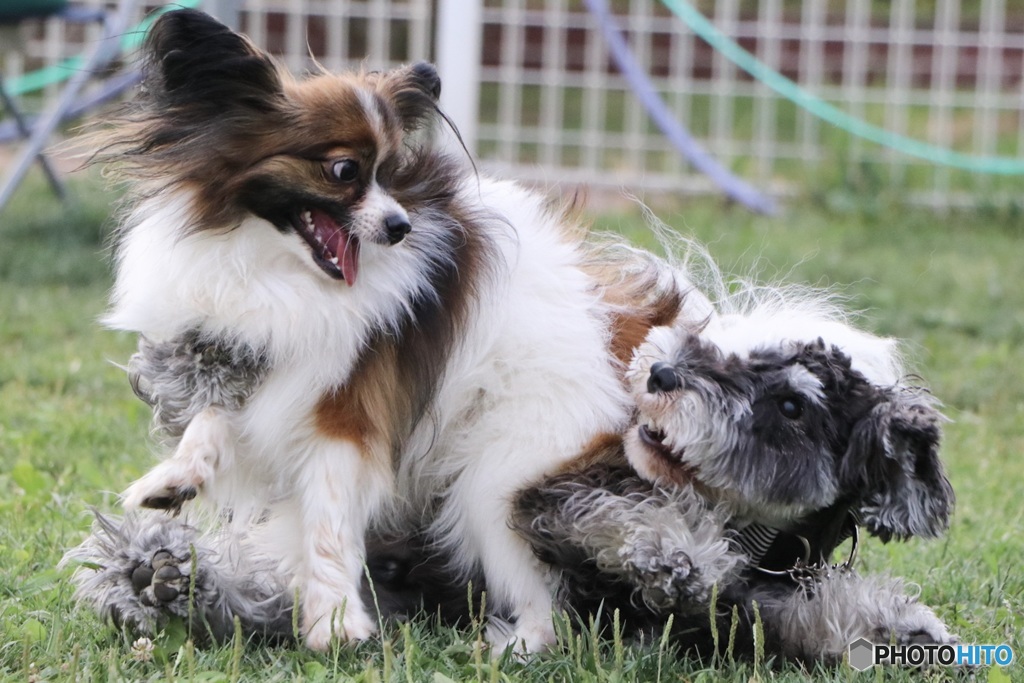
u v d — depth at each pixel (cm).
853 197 2056
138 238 619
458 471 637
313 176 588
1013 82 2444
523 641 587
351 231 589
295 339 590
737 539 607
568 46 2359
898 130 2189
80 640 577
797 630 593
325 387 596
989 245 1855
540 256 667
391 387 614
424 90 654
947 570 732
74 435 927
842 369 597
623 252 714
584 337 641
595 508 587
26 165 1411
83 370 1117
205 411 600
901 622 585
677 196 2070
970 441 1054
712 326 650
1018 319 1448
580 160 2188
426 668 558
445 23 1606
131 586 576
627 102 2312
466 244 640
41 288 1396
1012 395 1193
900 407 584
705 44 2527
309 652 570
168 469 578
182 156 599
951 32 2172
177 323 604
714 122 2281
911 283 1571
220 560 596
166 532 586
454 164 662
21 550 682
